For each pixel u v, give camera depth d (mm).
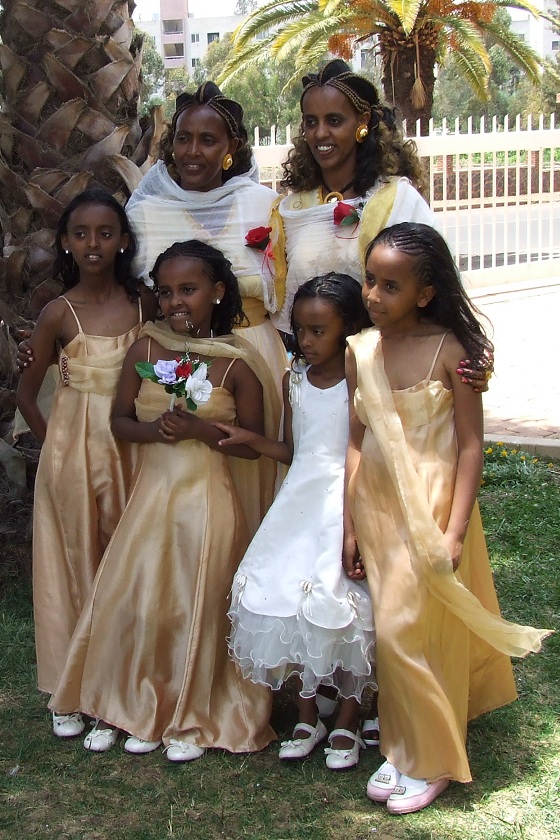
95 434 3297
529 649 2707
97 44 3951
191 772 2926
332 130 3176
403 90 14945
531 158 13180
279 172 11109
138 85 4238
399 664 2707
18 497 4238
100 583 3117
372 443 2846
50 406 3818
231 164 3439
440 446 2840
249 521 3348
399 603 2730
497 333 10156
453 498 2830
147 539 3090
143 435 3141
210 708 3061
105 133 4023
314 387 3074
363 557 2854
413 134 13867
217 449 3131
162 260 3119
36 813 2754
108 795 2830
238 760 2986
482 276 12898
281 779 2893
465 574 2953
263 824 2686
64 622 3295
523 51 16125
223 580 3096
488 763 2936
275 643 2844
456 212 12633
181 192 3434
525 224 14141
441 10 14523
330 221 3262
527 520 4965
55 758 3021
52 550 3324
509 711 3225
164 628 3074
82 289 3346
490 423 6926
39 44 3947
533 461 5957
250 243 3355
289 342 3238
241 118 3447
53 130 3961
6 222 4129
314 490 2986
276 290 3420
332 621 2785
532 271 13398
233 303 3217
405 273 2729
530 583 4215
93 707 3100
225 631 3113
